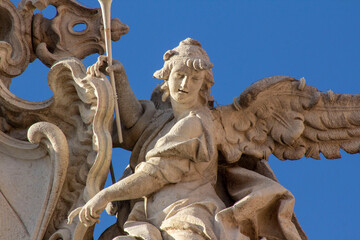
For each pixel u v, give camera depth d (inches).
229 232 725.9
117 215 785.6
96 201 735.7
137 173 746.2
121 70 788.6
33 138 777.6
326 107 808.3
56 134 775.7
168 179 747.4
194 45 781.3
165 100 792.3
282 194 757.9
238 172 782.5
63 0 872.9
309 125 805.9
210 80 775.7
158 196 745.6
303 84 802.2
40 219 767.7
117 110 783.7
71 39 868.0
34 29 861.2
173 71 768.3
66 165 774.5
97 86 777.6
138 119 797.9
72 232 760.3
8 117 815.1
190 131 755.4
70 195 783.1
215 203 738.8
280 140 800.3
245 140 793.6
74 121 801.6
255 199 744.3
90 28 872.9
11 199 781.3
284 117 802.2
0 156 798.5
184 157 751.7
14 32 853.2
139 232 721.0
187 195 743.1
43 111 807.7
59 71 798.5
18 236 767.1
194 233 716.0
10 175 789.2
